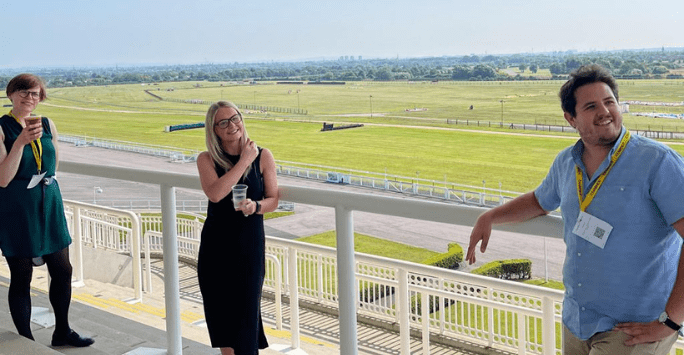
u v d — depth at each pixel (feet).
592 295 4.99
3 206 8.75
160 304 16.24
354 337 6.76
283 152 96.94
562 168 5.24
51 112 132.87
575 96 4.90
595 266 4.93
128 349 8.99
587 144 4.94
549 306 10.90
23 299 9.16
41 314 10.57
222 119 7.19
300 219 62.80
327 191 6.70
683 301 4.57
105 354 8.86
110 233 26.05
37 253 8.82
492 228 5.65
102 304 15.12
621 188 4.75
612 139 4.81
